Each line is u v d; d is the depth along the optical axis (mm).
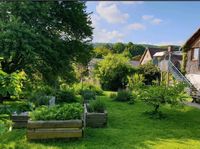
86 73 25250
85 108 10578
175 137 8406
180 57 38375
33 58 15117
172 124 10523
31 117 7781
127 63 29797
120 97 17594
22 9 15508
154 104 11953
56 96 16578
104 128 9406
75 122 7684
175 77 21812
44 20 16547
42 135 7523
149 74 29328
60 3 18094
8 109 4781
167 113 12992
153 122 10742
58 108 8320
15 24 14234
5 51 13609
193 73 23875
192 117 12258
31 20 16281
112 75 29375
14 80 4695
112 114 12375
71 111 8000
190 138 8344
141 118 11500
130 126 9875
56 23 18000
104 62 29859
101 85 30484
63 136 7613
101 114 9609
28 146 7059
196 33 23188
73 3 18406
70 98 16828
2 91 4578
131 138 8070
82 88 21672
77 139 7723
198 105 17078
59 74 18484
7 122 4805
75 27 19203
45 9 15977
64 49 17812
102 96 21422
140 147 7195
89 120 9570
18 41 13938
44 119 7715
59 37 18078
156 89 12156
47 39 15516
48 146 7102
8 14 15875
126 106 15148
